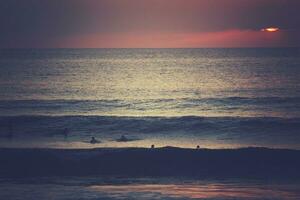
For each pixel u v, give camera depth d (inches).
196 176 2070.6
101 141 2815.0
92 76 7726.4
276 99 4562.0
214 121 3287.4
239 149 2315.5
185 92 5462.6
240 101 4495.6
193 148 2437.3
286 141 2783.0
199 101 4571.9
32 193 1851.6
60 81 6840.6
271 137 2901.1
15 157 2281.0
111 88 5984.3
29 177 2070.6
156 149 2329.0
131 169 2159.2
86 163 2223.2
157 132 3097.9
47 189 1899.6
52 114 3784.5
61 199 1776.6
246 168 2149.4
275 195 1820.9
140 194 1830.7
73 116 3432.6
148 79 7209.6
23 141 2807.6
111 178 2050.9
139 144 2731.3
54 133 3046.3
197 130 3122.5
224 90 5575.8
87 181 2012.8
